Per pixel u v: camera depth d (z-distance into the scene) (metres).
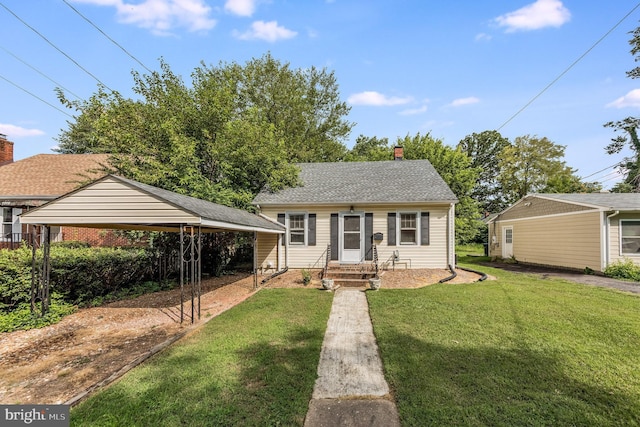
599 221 12.53
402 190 12.92
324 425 2.96
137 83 13.39
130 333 5.77
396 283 10.05
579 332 5.20
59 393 3.68
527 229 17.88
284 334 5.39
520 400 3.25
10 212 15.07
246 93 23.98
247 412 3.13
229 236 13.47
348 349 4.82
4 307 6.50
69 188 15.30
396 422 2.98
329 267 11.89
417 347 4.70
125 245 14.77
